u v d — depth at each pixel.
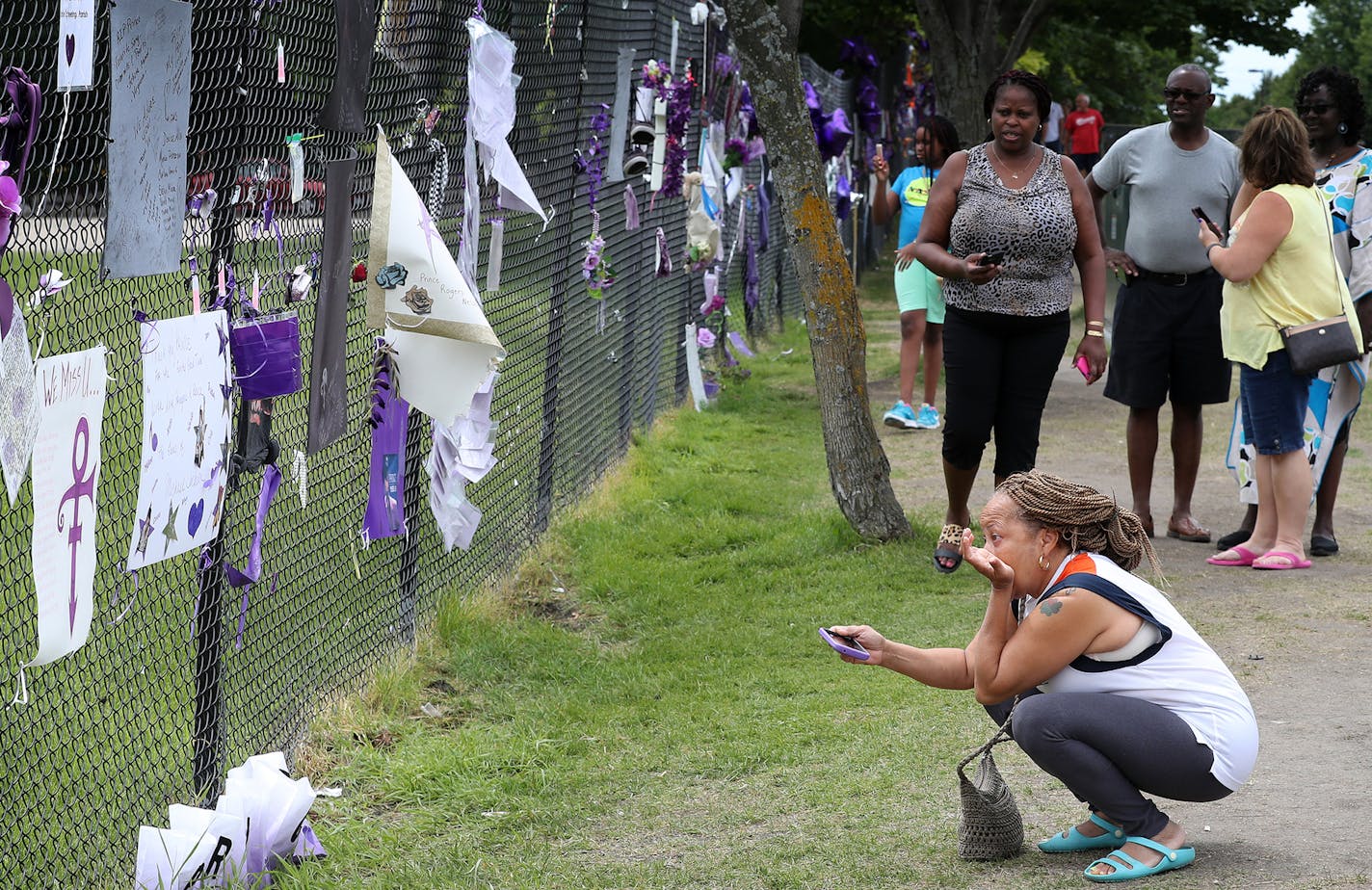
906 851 3.96
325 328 4.32
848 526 7.69
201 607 3.98
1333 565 7.14
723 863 3.95
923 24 17.92
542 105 7.01
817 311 7.59
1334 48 87.62
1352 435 10.80
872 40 27.48
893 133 26.91
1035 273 6.77
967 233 6.77
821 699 5.32
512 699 5.40
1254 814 4.10
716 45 12.06
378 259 4.54
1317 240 6.74
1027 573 3.76
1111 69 46.16
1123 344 7.62
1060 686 3.74
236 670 4.50
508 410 6.93
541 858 4.03
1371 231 7.14
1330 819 4.03
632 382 9.94
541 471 7.57
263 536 4.77
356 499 5.34
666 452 9.98
